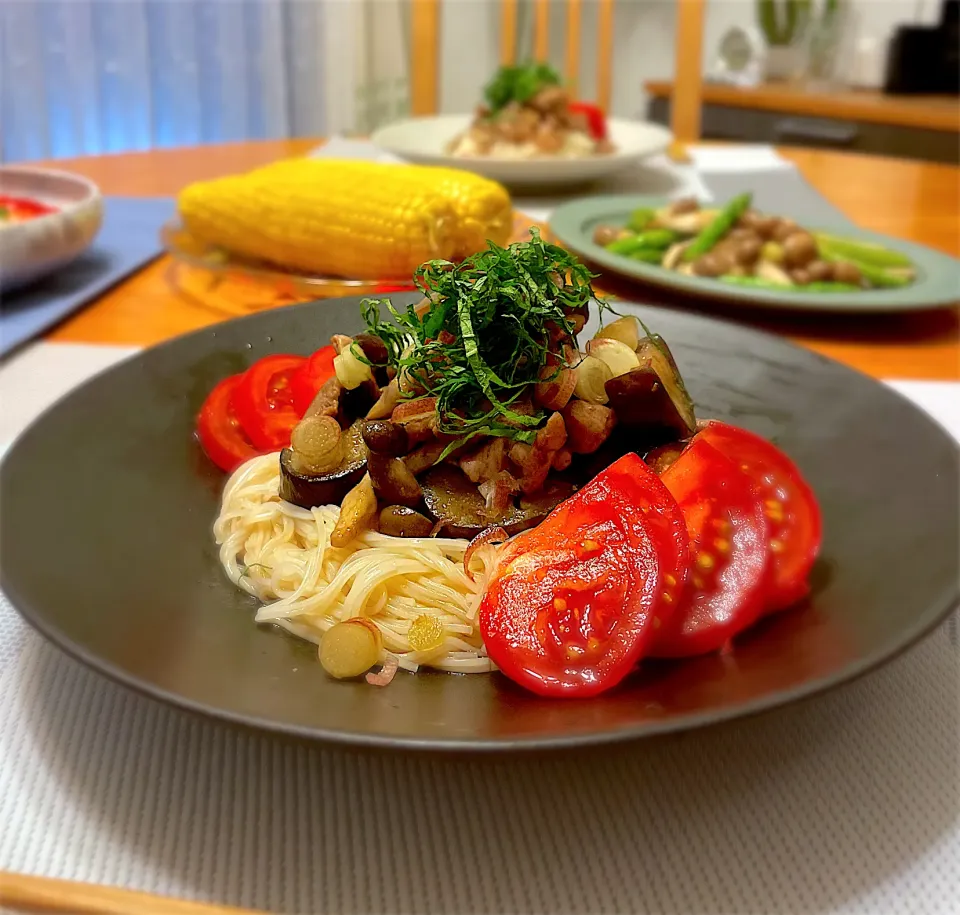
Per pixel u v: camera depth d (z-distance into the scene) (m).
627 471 0.21
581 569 0.20
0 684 0.20
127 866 0.16
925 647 0.22
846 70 1.27
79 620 0.18
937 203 0.62
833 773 0.18
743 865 0.16
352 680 0.19
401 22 1.23
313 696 0.18
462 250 0.43
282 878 0.16
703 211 0.53
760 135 1.13
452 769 0.18
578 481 0.24
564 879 0.16
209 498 0.26
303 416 0.28
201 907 0.15
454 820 0.17
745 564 0.20
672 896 0.16
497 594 0.20
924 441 0.24
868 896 0.16
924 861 0.16
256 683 0.18
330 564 0.24
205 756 0.18
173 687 0.16
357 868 0.16
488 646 0.19
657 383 0.23
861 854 0.17
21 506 0.21
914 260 0.47
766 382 0.29
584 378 0.24
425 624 0.22
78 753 0.18
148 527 0.23
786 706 0.16
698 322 0.32
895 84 1.11
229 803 0.17
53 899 0.15
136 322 0.40
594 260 0.45
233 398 0.29
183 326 0.40
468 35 1.26
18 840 0.16
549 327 0.24
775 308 0.42
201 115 1.05
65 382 0.34
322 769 0.18
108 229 0.51
